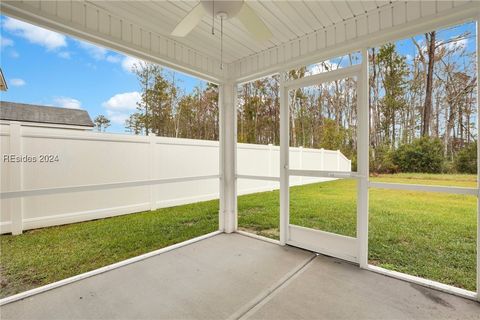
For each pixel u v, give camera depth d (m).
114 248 3.34
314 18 2.60
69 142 4.24
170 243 3.57
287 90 3.36
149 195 5.27
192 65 3.35
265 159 6.81
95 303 2.00
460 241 3.15
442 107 2.80
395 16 2.33
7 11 2.01
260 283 2.31
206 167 6.27
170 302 2.01
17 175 3.73
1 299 2.04
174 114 9.34
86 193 4.45
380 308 1.91
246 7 1.77
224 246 3.30
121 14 2.53
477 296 2.00
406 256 2.86
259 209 5.49
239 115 6.77
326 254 2.95
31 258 3.01
